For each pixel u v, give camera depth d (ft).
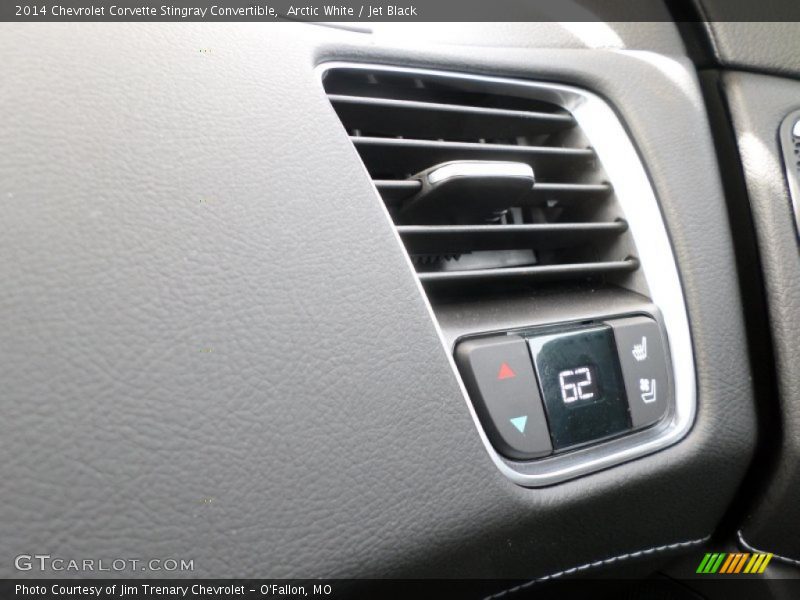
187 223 1.51
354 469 1.57
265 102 1.73
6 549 1.21
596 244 2.54
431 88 2.34
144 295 1.42
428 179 2.04
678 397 2.31
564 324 2.17
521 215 2.56
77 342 1.33
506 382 1.93
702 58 2.99
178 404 1.40
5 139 1.39
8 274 1.31
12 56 1.47
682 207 2.48
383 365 1.67
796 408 2.52
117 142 1.50
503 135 2.50
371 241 1.75
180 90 1.62
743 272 2.69
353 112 2.11
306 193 1.70
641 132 2.54
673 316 2.37
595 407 2.08
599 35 2.81
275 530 1.46
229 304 1.51
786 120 2.84
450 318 2.02
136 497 1.32
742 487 2.65
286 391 1.52
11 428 1.24
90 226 1.41
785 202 2.68
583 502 2.01
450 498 1.71
